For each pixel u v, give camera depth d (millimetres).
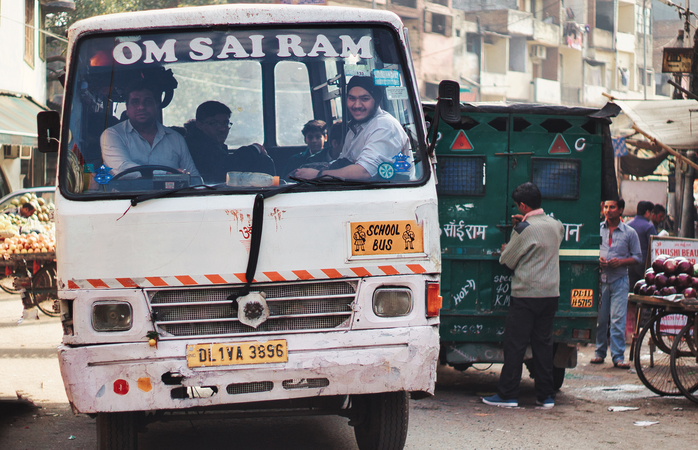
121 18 5031
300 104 5152
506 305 8156
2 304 14844
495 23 56375
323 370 4691
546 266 7535
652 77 69500
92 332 4598
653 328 8625
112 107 4945
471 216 8156
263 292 4688
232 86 5117
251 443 6309
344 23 5223
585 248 8172
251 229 4684
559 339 8141
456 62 54781
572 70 62250
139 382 4598
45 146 5160
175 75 5051
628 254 10250
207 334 4688
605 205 10305
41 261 12812
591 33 63000
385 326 4781
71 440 6285
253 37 5137
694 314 8164
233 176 4863
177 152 4949
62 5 27328
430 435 6559
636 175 23062
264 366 4660
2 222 14188
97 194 4703
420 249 4824
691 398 7918
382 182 4883
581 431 6762
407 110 5141
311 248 4719
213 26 5125
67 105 4898
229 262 4672
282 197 4719
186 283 4641
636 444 6367
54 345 10688
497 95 56844
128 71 5004
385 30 5246
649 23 68938
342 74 5168
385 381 4746
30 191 17094
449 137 8133
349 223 4754
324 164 5027
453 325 8156
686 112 12602
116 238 4617
